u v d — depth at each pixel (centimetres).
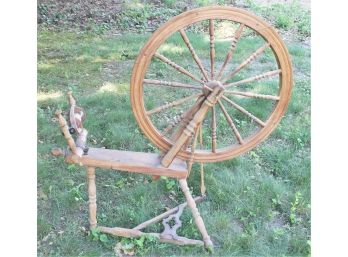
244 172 345
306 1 741
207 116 412
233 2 723
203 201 318
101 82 478
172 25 253
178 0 732
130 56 543
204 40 588
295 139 388
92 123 397
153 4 712
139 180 339
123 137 380
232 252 277
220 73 265
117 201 319
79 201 316
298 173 344
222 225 295
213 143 277
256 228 296
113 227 291
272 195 322
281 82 273
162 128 402
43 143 375
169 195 325
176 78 485
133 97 263
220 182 330
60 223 299
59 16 647
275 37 261
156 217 295
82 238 288
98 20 652
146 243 283
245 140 282
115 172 346
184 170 268
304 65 529
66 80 478
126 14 668
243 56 546
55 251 278
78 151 268
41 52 543
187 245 281
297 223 302
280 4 720
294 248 282
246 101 432
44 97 441
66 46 565
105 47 568
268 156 367
